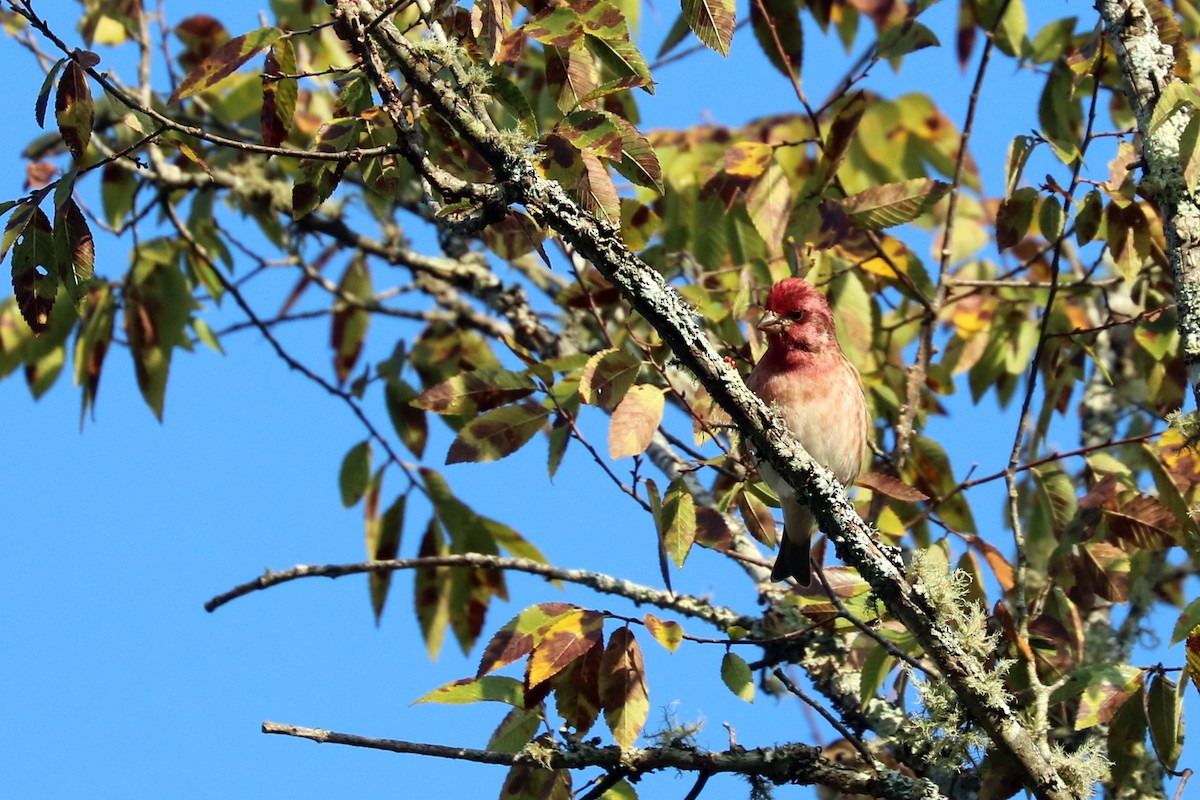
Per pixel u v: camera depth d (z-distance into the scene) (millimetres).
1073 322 13227
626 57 7715
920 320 12898
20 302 7469
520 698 8836
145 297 12758
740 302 10930
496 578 12031
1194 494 9719
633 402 8164
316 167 8000
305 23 12984
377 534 12211
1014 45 12180
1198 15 12195
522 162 7438
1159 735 8352
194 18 13398
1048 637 9023
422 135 7855
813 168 13438
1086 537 9891
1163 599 11758
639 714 8328
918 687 8734
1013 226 10133
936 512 11531
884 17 13164
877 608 9016
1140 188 9125
